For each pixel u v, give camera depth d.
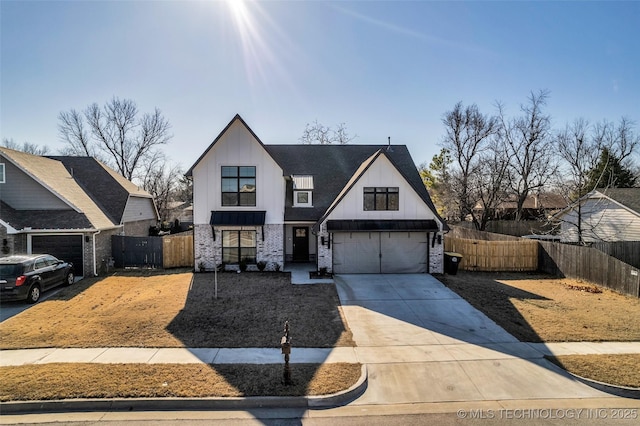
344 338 9.93
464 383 7.55
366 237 18.06
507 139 39.03
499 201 40.66
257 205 18.58
